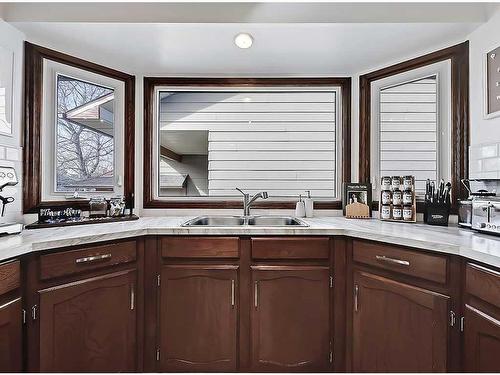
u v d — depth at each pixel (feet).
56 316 4.64
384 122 7.55
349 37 6.19
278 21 5.71
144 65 7.51
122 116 7.79
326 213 8.02
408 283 4.88
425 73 6.88
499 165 5.40
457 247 4.25
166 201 8.12
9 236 4.86
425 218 6.37
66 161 6.91
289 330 5.71
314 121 8.32
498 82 5.44
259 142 8.35
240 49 6.70
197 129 8.36
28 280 4.39
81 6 5.68
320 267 5.74
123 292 5.42
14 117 5.93
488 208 4.92
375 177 7.66
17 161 5.98
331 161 8.32
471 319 4.09
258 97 8.35
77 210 6.66
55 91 6.69
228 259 5.76
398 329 4.96
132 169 7.88
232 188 8.36
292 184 8.34
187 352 5.71
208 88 8.23
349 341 5.65
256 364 5.70
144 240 5.74
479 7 5.64
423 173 7.00
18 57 5.99
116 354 5.30
